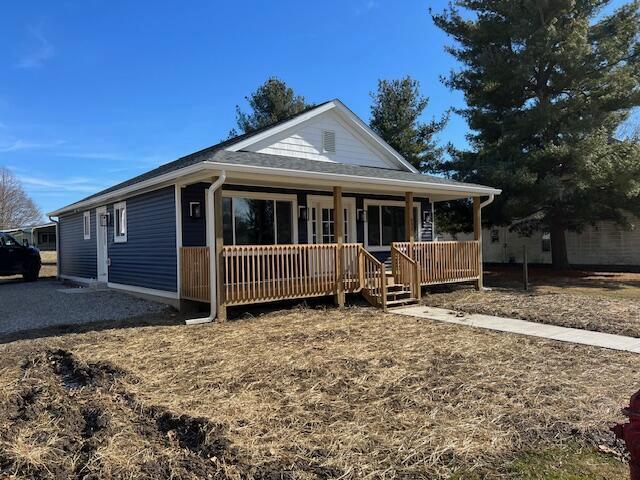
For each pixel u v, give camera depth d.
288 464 3.09
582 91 16.64
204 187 11.01
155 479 2.94
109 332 7.78
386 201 14.71
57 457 3.26
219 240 8.73
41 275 21.75
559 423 3.73
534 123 16.33
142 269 12.16
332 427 3.69
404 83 26.31
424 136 26.56
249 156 10.77
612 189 15.16
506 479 2.91
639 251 18.58
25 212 51.34
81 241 16.88
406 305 10.49
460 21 18.08
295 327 7.94
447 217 20.20
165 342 6.92
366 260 10.59
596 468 3.03
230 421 3.79
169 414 3.93
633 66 15.72
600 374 5.12
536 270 19.14
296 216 12.45
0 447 3.40
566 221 17.42
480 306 10.19
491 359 5.77
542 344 6.59
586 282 14.83
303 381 4.89
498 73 16.94
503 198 16.81
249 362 5.67
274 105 29.94
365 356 5.89
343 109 13.30
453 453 3.23
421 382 4.82
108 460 3.16
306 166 10.82
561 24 16.41
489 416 3.89
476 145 19.30
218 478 2.93
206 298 9.19
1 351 6.62
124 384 4.86
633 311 9.22
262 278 9.94
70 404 4.32
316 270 10.00
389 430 3.63
